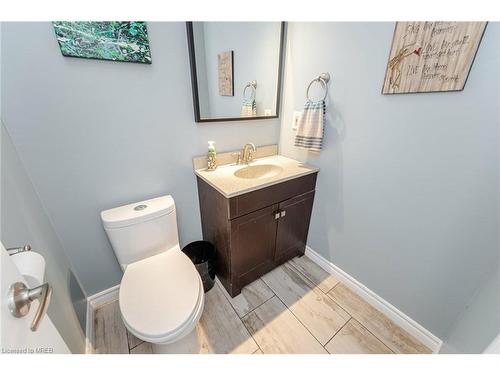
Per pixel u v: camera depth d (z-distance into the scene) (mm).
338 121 1300
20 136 905
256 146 1691
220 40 1259
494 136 788
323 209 1556
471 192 880
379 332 1244
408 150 1033
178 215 1504
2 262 387
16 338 373
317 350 1155
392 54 975
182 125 1309
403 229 1146
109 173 1163
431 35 850
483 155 825
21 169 903
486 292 827
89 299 1331
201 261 1527
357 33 1093
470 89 807
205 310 1359
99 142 1089
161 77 1155
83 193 1121
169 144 1302
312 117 1366
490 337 657
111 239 1104
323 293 1486
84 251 1227
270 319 1312
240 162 1584
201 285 1057
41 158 973
